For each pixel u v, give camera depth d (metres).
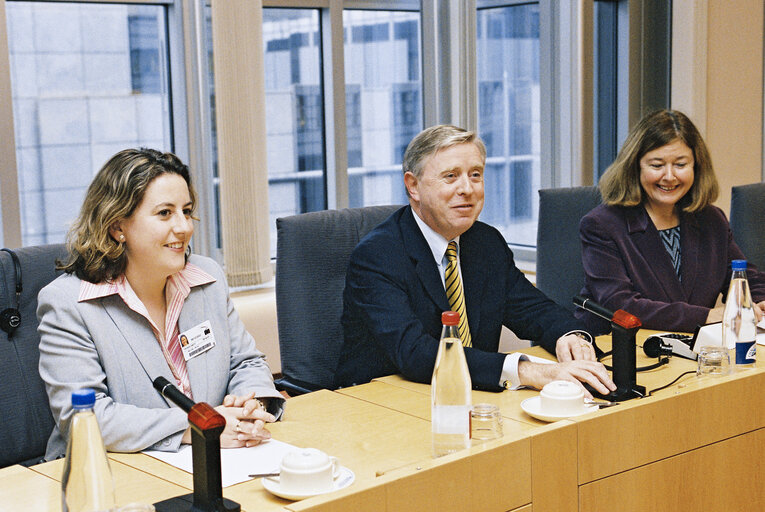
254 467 1.58
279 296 2.50
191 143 3.51
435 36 4.25
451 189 2.21
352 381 2.37
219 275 2.13
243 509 1.39
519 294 2.48
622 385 1.89
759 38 4.71
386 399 2.00
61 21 3.29
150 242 1.87
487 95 4.37
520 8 4.34
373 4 4.06
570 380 1.91
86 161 3.42
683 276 2.74
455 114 4.30
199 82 3.47
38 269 2.09
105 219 1.87
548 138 4.48
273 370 3.51
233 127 3.41
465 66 4.25
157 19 3.49
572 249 3.06
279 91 3.81
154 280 1.93
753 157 4.78
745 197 3.27
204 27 3.45
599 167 4.73
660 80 4.66
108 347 1.86
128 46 3.45
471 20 4.21
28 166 3.29
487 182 4.43
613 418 1.67
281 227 2.50
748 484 1.94
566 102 4.40
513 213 4.54
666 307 2.54
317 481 1.42
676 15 4.53
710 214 2.81
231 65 3.38
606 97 4.68
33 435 2.05
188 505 1.40
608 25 4.61
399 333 2.15
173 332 1.99
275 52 3.77
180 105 3.52
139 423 1.70
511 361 2.01
